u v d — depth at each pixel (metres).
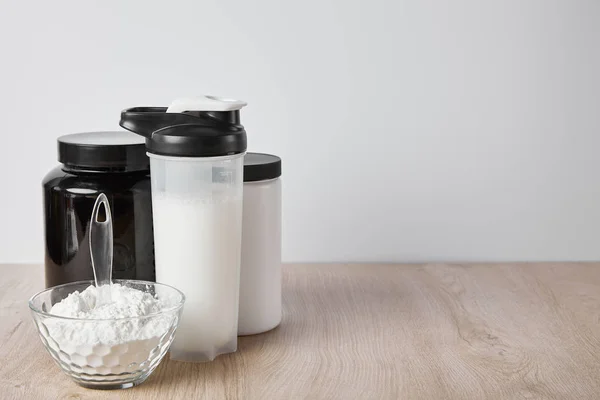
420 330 0.92
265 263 0.89
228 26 1.18
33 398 0.72
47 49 1.18
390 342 0.87
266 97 1.20
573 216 1.26
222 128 0.78
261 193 0.87
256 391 0.74
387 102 1.21
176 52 1.19
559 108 1.22
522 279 1.14
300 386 0.75
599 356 0.84
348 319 0.95
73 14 1.18
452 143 1.23
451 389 0.75
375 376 0.78
